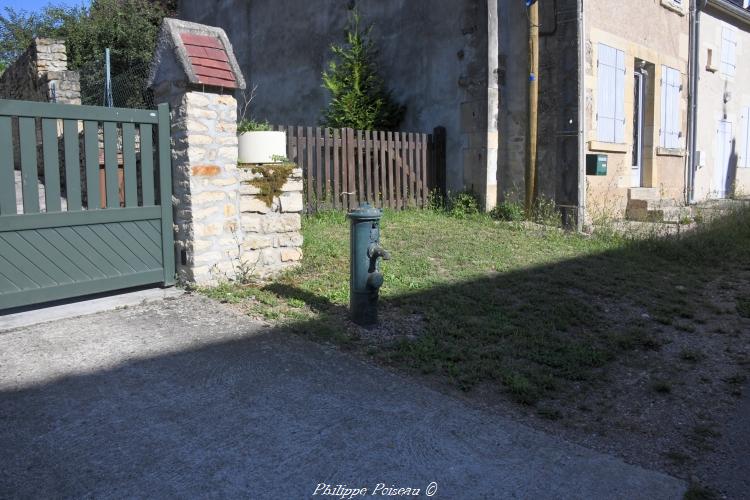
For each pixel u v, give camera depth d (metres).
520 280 6.08
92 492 2.64
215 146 5.50
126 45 16.38
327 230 7.70
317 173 8.55
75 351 4.10
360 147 8.97
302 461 2.94
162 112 5.42
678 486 2.92
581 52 8.77
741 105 15.74
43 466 2.82
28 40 19.92
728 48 14.80
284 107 13.30
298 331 4.55
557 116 9.11
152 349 4.16
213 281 5.55
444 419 3.39
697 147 13.81
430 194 9.97
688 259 7.54
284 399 3.54
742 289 6.38
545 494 2.78
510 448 3.14
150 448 2.99
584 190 9.02
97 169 5.07
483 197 9.56
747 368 4.41
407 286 5.70
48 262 4.81
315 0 12.38
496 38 9.48
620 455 3.22
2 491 2.63
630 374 4.25
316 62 12.49
